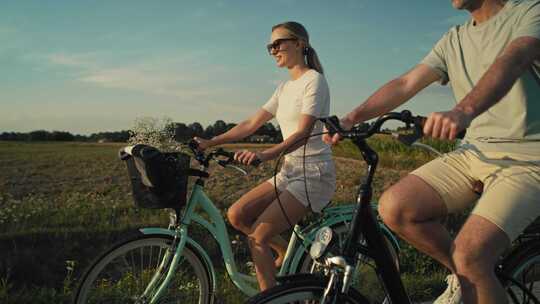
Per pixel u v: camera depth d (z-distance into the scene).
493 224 1.94
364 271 3.04
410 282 4.10
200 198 2.88
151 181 2.57
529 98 2.06
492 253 1.91
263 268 2.90
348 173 14.18
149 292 2.77
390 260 2.10
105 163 20.77
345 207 3.19
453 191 2.19
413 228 2.17
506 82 1.79
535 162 2.03
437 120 1.68
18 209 7.76
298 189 2.94
